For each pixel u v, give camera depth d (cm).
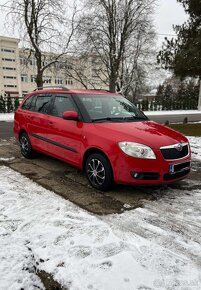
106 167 432
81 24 2419
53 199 418
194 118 2291
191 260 282
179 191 465
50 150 562
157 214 379
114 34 2683
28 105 655
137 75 3105
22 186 469
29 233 322
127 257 280
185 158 445
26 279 253
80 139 473
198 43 1176
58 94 562
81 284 245
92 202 411
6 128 1279
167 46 1316
